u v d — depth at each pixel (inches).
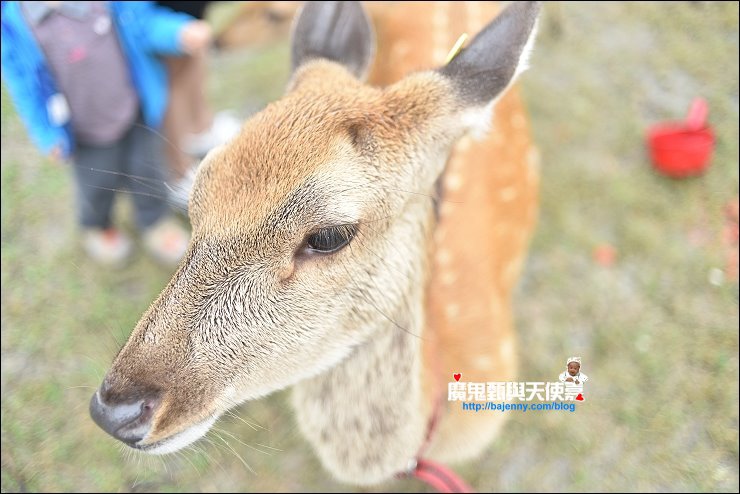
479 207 25.2
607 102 41.5
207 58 43.0
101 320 33.9
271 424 30.6
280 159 15.9
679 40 44.5
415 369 20.3
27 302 34.5
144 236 35.8
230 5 35.7
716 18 45.6
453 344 23.8
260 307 16.6
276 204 15.7
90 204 32.2
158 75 30.1
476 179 25.3
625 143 39.5
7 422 31.0
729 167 38.3
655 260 35.3
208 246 16.1
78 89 26.9
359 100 17.2
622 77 42.8
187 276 16.3
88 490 29.4
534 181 30.5
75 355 32.9
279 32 37.0
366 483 22.9
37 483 29.5
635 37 44.8
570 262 35.4
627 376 31.9
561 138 39.8
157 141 31.7
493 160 26.2
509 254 27.7
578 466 29.8
